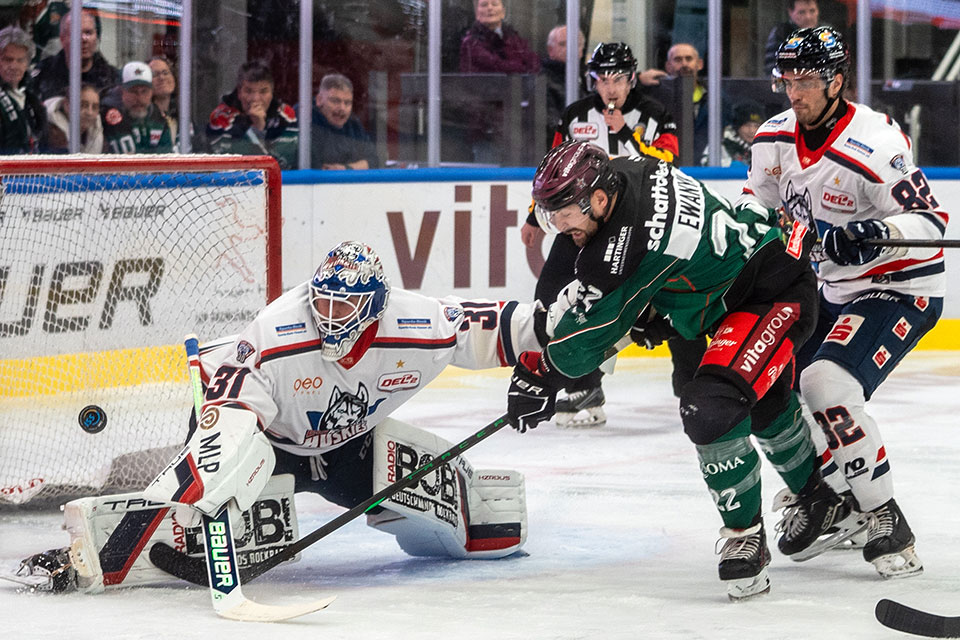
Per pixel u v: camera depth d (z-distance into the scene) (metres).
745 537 6.37
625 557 7.58
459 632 5.66
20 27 14.47
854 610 6.15
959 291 16.09
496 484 7.58
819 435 8.77
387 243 15.57
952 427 11.64
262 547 6.72
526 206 15.98
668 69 16.59
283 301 6.52
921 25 16.77
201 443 6.14
